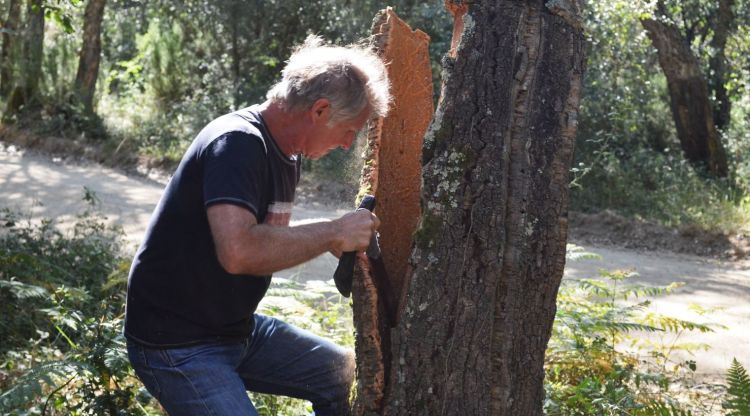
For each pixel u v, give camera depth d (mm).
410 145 2971
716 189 14164
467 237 2488
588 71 13680
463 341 2512
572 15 2561
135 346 2576
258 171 2404
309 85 2451
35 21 16562
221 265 2416
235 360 2648
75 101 16641
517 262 2521
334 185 12984
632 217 12664
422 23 13562
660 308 7738
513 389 2596
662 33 14797
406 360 2557
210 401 2490
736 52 15992
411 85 2986
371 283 2627
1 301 5355
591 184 13625
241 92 16641
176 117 17344
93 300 5809
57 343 5090
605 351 4594
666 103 16391
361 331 2625
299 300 4852
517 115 2516
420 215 2582
